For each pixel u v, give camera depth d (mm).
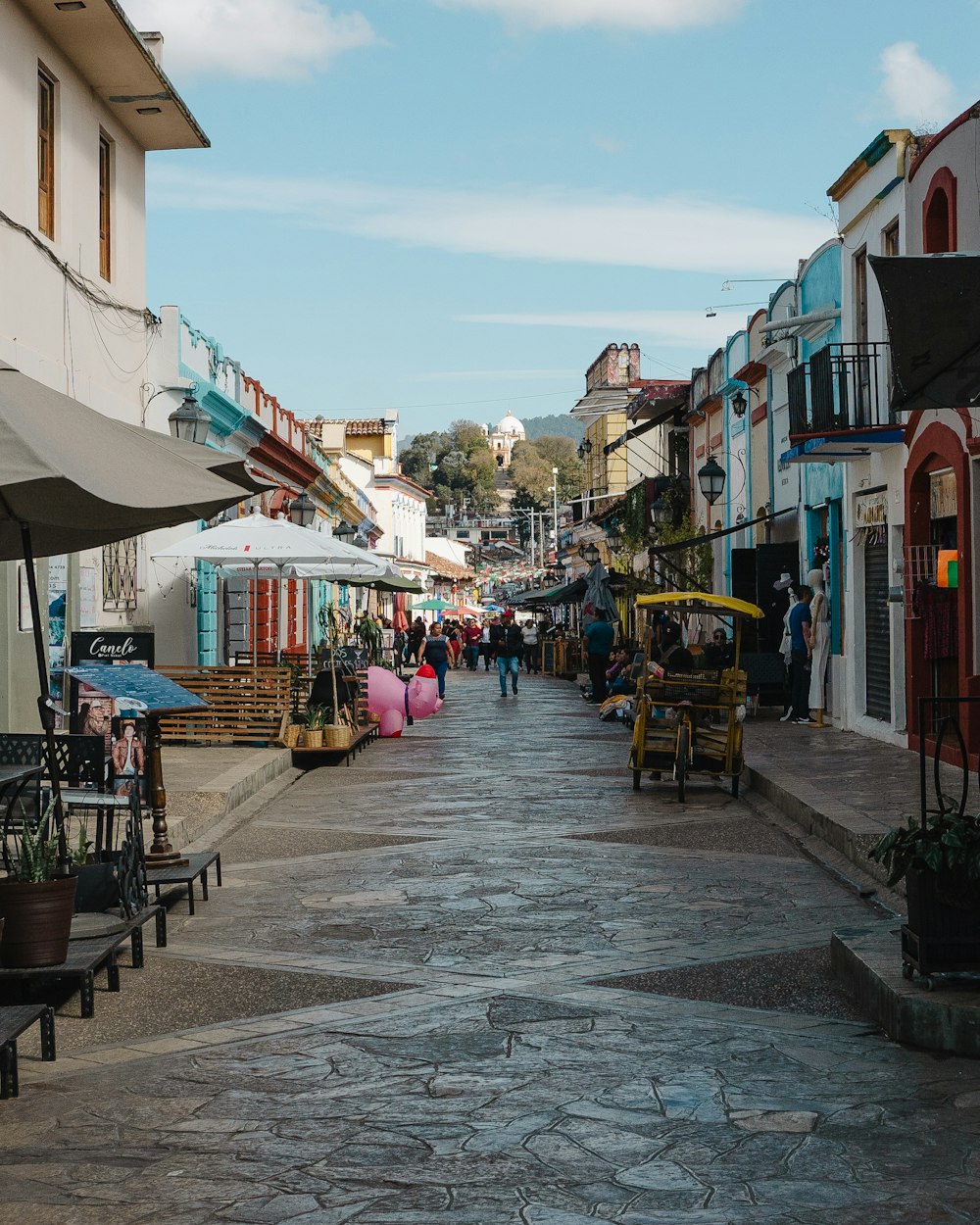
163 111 18531
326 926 8734
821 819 11773
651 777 16812
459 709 31312
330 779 17266
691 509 36250
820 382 19016
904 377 7277
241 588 27094
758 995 7070
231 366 26578
